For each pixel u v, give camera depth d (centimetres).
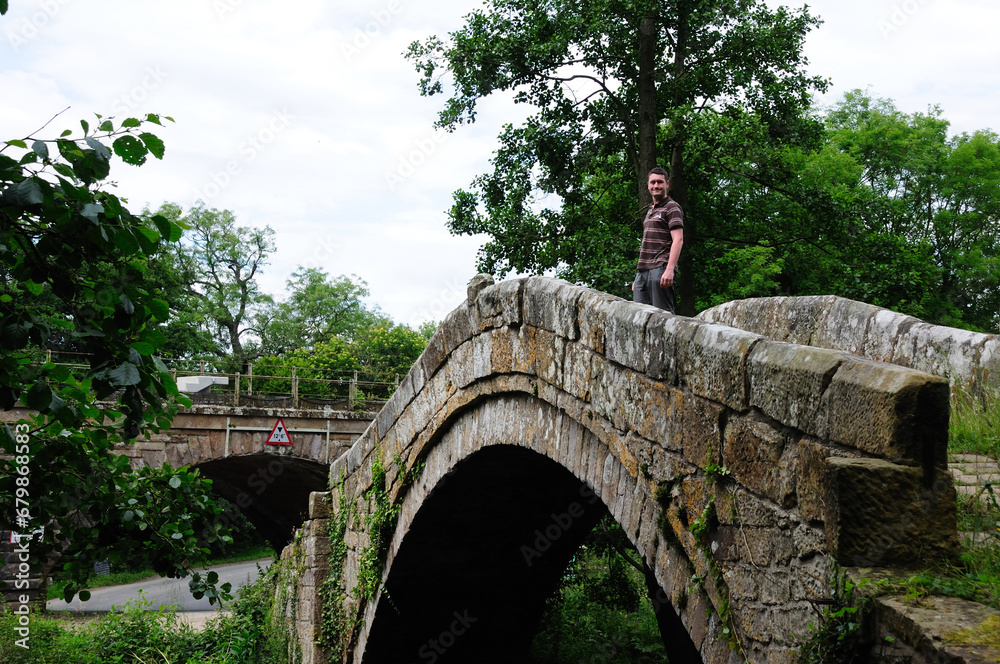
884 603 242
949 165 2372
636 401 447
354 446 1023
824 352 304
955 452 344
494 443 673
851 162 2089
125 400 386
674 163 1405
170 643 1380
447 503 819
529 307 595
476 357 689
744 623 341
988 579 245
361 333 3522
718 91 1442
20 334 353
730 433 357
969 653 210
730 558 354
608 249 1341
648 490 432
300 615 1146
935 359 367
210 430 2039
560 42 1320
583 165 1476
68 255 368
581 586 1357
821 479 291
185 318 3216
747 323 505
